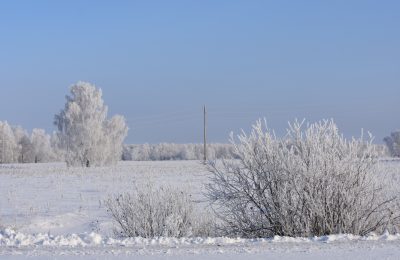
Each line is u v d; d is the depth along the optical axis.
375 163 11.30
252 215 11.53
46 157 114.69
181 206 11.96
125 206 11.99
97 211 18.81
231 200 11.62
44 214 18.47
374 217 11.20
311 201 10.90
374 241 9.06
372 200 11.07
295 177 11.09
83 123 63.16
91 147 63.28
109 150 64.50
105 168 55.81
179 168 52.84
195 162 81.31
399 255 7.77
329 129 11.52
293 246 8.73
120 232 12.08
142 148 119.56
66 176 42.44
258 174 11.39
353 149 11.25
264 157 11.41
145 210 11.77
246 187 11.53
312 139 11.31
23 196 25.97
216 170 11.80
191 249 8.61
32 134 115.31
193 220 12.05
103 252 8.48
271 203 11.28
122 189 28.56
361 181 11.06
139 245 9.08
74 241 9.50
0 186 33.31
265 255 7.99
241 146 11.62
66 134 63.59
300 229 10.97
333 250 8.30
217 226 11.99
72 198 24.34
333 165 11.02
